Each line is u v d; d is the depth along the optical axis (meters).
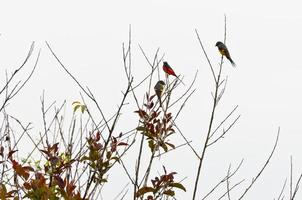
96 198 9.62
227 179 9.33
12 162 9.91
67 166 10.16
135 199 9.59
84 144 10.30
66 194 9.57
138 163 9.70
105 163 10.10
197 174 9.43
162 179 10.25
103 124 10.28
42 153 10.29
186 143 9.92
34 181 9.79
